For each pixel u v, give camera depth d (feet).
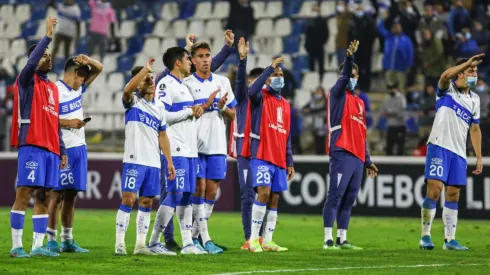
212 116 127.85
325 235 134.62
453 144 130.31
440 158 130.00
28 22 312.29
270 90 129.08
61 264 107.04
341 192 133.39
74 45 290.15
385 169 209.26
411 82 246.27
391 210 208.85
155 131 116.78
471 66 128.16
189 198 121.49
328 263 110.32
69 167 125.59
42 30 309.22
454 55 245.45
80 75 128.26
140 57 294.66
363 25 249.96
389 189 208.95
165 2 306.76
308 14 293.23
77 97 128.36
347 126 133.90
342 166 133.18
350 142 133.49
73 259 112.37
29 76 111.14
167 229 129.90
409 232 175.83
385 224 194.18
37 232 116.16
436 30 248.11
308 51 267.59
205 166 127.65
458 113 130.21
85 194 232.12
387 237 164.86
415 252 125.49
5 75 268.00
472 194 202.69
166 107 120.06
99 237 159.84
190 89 126.72
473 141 133.39
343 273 100.42
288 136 132.16
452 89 130.82
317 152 235.40
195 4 304.91
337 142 133.49
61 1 308.19
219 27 298.56
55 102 114.83
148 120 116.06
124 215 117.39
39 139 112.06
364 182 211.20
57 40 287.89
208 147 127.34
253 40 289.12
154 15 305.73
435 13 252.21
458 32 247.29
